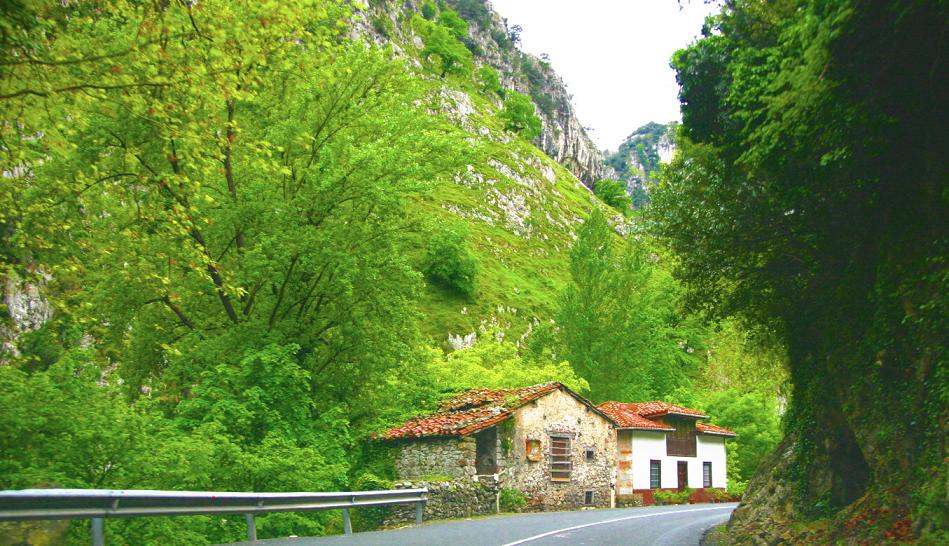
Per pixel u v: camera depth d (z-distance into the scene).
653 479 39.53
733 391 53.22
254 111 23.09
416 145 23.78
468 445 24.05
